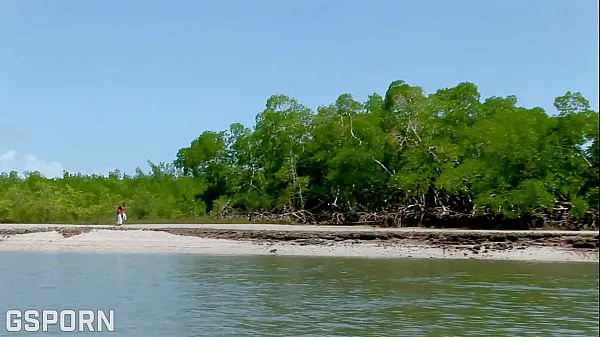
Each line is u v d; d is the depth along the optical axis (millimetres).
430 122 56562
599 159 47719
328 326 19188
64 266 33000
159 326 19250
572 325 19359
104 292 25000
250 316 20609
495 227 50625
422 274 30141
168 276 29359
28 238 43844
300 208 61562
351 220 58312
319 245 41031
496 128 50344
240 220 60438
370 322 19766
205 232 44375
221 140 68625
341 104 62562
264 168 64875
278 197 62500
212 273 30391
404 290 25516
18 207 57562
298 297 23891
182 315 20672
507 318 20359
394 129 57656
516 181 49250
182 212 64875
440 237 40469
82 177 77062
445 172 50625
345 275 29875
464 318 20344
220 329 18844
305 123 64375
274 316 20578
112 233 44812
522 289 25672
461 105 59156
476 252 38688
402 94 57594
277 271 31188
